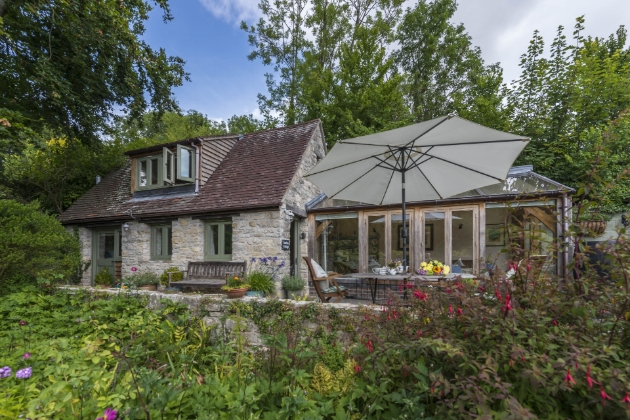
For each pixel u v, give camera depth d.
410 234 8.28
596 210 2.51
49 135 12.85
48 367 2.22
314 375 2.65
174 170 10.32
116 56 9.52
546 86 12.10
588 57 11.29
